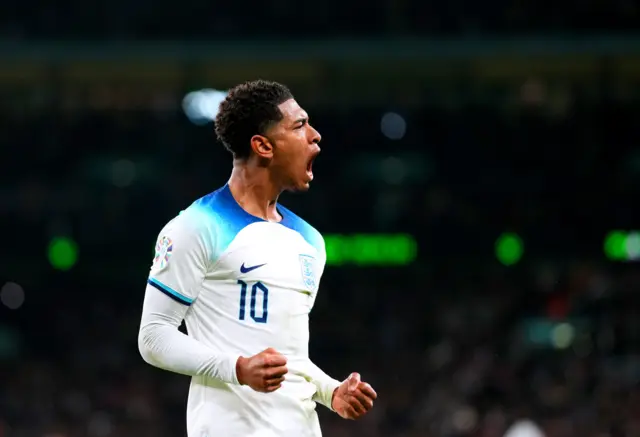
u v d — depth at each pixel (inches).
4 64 3213.6
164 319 514.6
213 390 520.7
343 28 3435.0
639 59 3196.4
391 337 3469.5
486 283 3617.1
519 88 3494.1
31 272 3757.4
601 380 2967.5
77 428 3080.7
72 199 3782.0
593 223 3659.0
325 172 3779.5
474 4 3385.8
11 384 3376.0
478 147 3772.1
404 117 3777.1
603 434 2647.6
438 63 3284.9
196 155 3806.6
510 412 2704.2
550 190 3718.0
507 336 3368.6
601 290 3405.5
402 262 3681.1
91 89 3479.3
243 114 538.0
